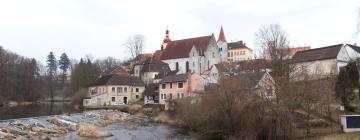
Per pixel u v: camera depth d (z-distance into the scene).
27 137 44.50
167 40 152.00
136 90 116.31
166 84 96.94
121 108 91.19
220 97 45.38
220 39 151.75
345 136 36.72
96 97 109.00
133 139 47.72
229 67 79.88
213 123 47.78
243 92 44.66
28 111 93.00
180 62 132.62
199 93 56.44
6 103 125.12
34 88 145.25
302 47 103.06
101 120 70.19
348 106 49.16
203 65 128.38
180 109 64.06
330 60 80.06
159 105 86.81
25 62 150.38
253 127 40.84
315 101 43.78
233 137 42.94
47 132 49.94
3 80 128.12
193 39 136.62
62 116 68.44
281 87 42.03
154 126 62.97
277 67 51.97
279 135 38.84
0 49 129.00
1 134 43.72
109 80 112.69
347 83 49.28
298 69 60.47
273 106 40.00
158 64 132.38
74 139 46.22
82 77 127.12
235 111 43.59
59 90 189.50
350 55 85.56
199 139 47.25
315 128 42.41
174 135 51.16
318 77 56.31
